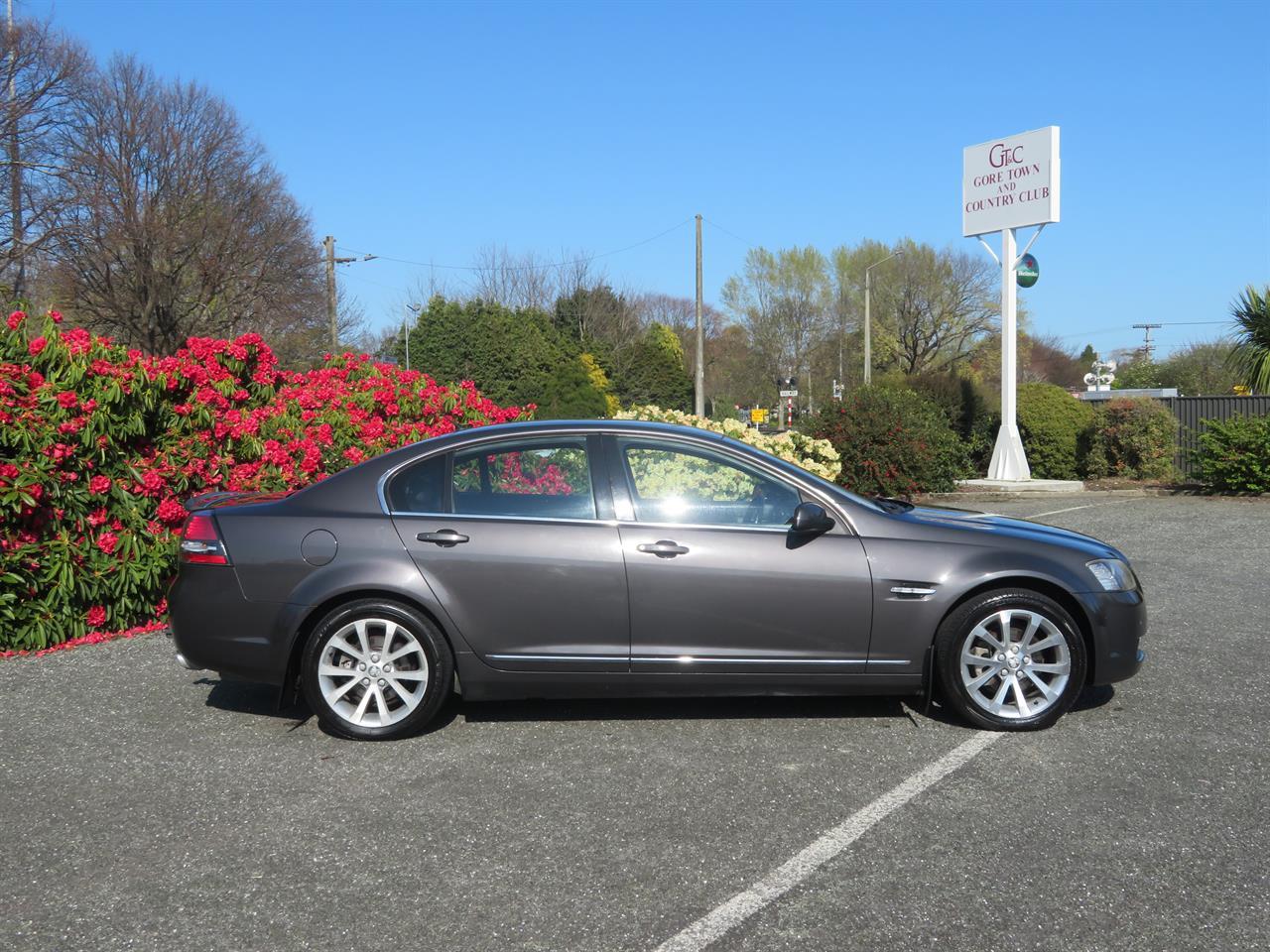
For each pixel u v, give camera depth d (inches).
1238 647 270.4
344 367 394.3
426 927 130.3
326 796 173.5
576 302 2586.1
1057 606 201.6
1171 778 176.9
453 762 189.6
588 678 201.9
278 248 1412.4
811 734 203.3
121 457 293.6
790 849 151.5
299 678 206.4
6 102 1136.2
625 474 207.3
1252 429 699.4
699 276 1428.4
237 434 317.1
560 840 155.3
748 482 207.6
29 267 1250.6
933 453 700.0
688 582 199.8
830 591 200.5
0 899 138.6
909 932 127.6
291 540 202.2
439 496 206.5
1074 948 123.6
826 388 2288.4
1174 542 465.7
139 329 1336.1
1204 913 131.2
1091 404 919.7
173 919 132.9
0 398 271.3
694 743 198.7
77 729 208.8
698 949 124.6
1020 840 153.4
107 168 1249.4
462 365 2203.5
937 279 2176.4
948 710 217.5
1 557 268.7
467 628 199.9
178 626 205.2
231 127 1357.0
